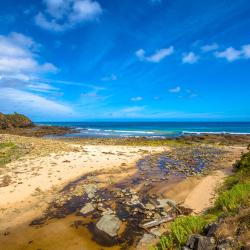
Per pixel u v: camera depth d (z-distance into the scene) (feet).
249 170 53.31
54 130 241.35
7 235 31.96
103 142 134.92
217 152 96.12
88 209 39.24
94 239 30.96
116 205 41.34
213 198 42.47
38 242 30.37
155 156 85.40
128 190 48.34
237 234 21.90
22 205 40.70
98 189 48.98
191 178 56.49
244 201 30.45
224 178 54.95
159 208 39.81
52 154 76.54
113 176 57.93
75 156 75.87
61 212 38.60
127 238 31.12
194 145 120.06
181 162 75.56
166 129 293.02
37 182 50.75
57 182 51.78
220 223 24.62
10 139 94.99
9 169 59.00
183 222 28.27
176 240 26.71
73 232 32.65
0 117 245.86
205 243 22.11
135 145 119.55
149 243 29.45
